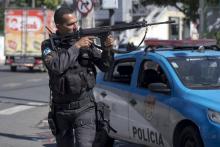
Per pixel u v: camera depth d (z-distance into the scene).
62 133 6.62
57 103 6.50
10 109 18.41
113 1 16.69
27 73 37.38
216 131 7.84
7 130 14.15
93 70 6.54
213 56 9.59
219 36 21.42
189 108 8.35
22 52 39.03
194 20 34.56
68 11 6.53
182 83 8.85
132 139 9.80
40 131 14.00
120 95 10.09
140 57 9.95
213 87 8.91
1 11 61.53
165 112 8.84
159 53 9.69
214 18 23.00
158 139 9.05
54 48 6.46
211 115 7.98
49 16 39.50
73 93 6.36
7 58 39.31
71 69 6.36
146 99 9.35
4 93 23.55
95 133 6.52
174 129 8.62
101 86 10.70
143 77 9.72
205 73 9.21
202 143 8.08
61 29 6.53
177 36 58.75
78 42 6.25
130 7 55.75
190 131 8.32
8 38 39.25
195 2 32.94
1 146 11.93
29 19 39.06
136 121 9.62
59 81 6.33
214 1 26.00
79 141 6.43
